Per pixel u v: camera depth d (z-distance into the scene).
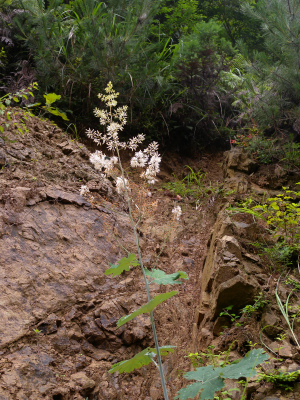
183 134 7.16
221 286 2.87
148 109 6.84
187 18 10.11
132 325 3.15
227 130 7.37
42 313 2.92
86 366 2.77
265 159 5.73
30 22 6.62
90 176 4.51
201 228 4.82
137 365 1.68
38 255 3.30
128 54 6.26
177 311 3.50
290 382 2.29
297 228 3.61
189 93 7.30
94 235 3.81
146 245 4.16
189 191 5.78
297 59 5.65
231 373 1.39
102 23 6.61
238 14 12.80
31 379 2.47
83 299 3.20
